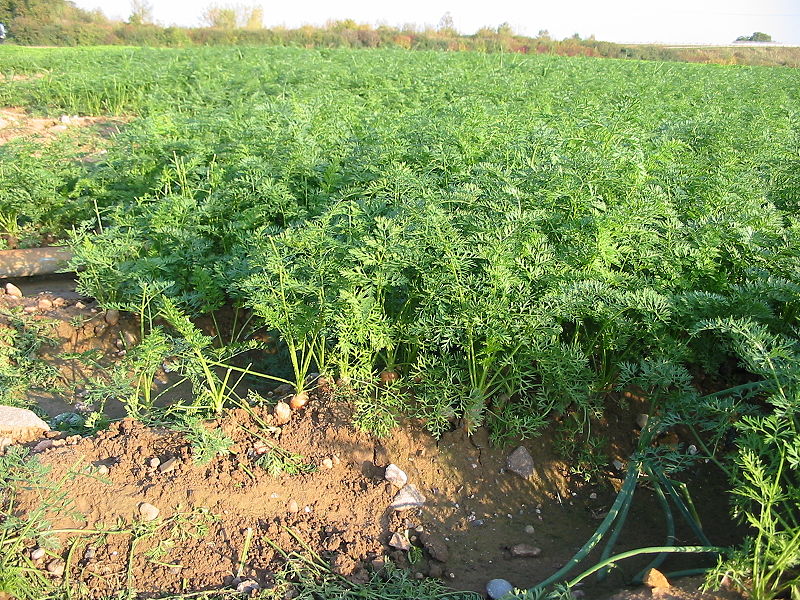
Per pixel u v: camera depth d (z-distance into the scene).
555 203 5.50
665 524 4.16
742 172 6.86
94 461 4.11
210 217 6.68
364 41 43.47
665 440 4.68
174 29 43.94
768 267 4.93
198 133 9.16
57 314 6.25
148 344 4.40
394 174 5.95
